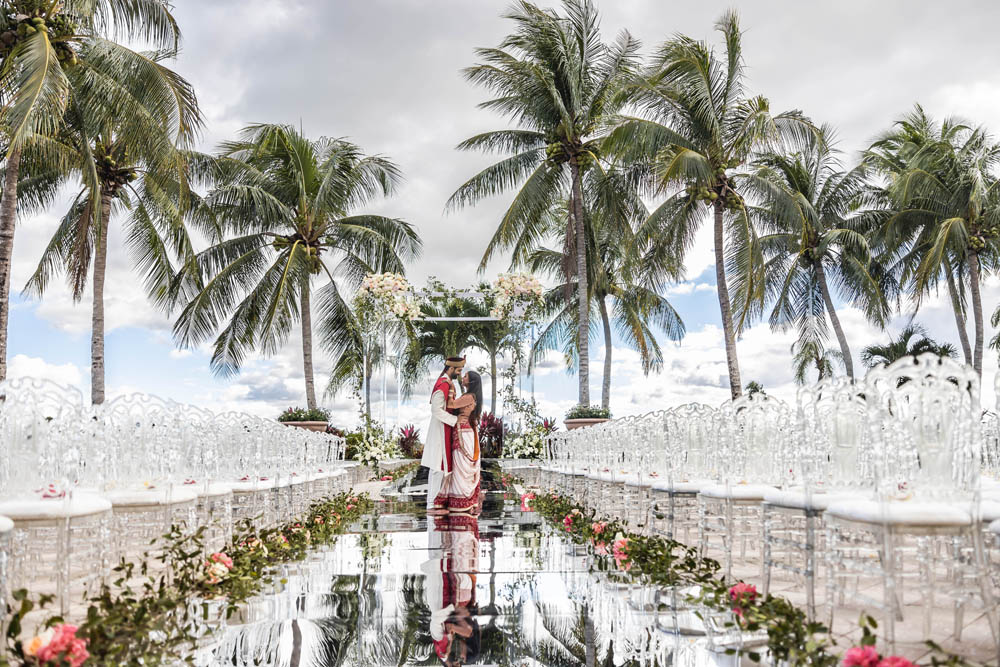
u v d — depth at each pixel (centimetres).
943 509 317
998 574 447
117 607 357
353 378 1753
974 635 353
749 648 338
